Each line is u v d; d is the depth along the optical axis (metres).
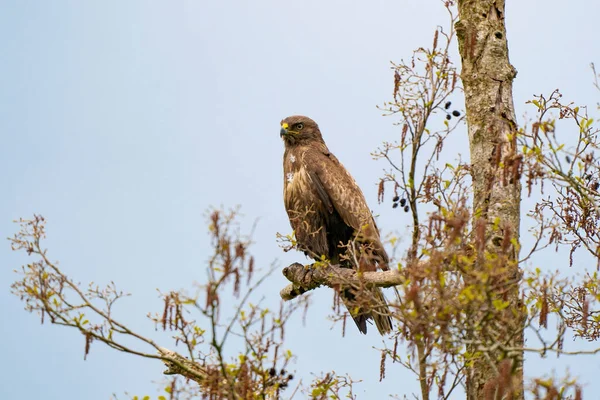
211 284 10.23
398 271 11.05
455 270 10.71
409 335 11.12
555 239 12.59
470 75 14.94
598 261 12.37
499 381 10.59
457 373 11.95
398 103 12.88
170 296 10.90
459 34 15.22
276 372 10.91
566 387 9.84
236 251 10.09
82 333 11.52
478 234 10.72
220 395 10.69
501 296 11.12
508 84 14.84
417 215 13.02
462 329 10.53
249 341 10.72
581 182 12.37
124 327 11.80
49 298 11.54
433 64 12.83
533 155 11.66
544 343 10.22
